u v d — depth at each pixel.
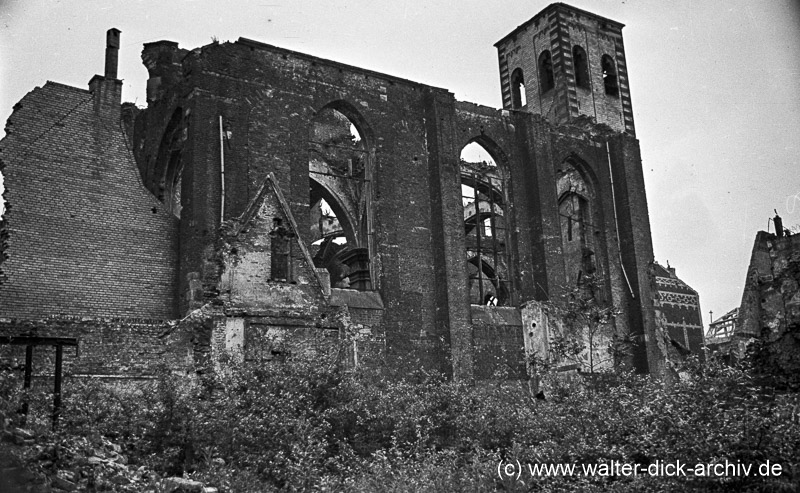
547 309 30.06
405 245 28.84
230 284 22.14
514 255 32.03
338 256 29.72
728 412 12.69
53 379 17.61
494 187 35.91
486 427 17.58
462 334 28.28
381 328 27.12
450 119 30.89
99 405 14.94
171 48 28.97
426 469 14.00
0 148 22.50
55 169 23.25
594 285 33.66
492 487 13.29
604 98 41.50
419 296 28.64
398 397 18.38
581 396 19.17
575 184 36.53
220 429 14.77
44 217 22.73
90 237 23.42
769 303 28.02
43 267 22.38
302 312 22.97
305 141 27.44
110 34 25.66
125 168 24.72
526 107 43.00
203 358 20.48
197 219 24.06
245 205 25.25
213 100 25.41
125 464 13.09
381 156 29.22
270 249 23.17
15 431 10.99
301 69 28.00
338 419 17.03
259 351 21.17
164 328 20.20
